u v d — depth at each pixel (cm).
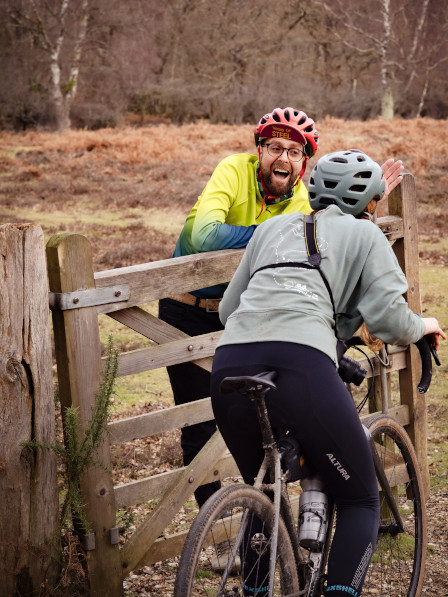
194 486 313
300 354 222
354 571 231
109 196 1647
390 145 2375
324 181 253
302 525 238
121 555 291
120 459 464
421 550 301
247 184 341
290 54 5306
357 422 229
